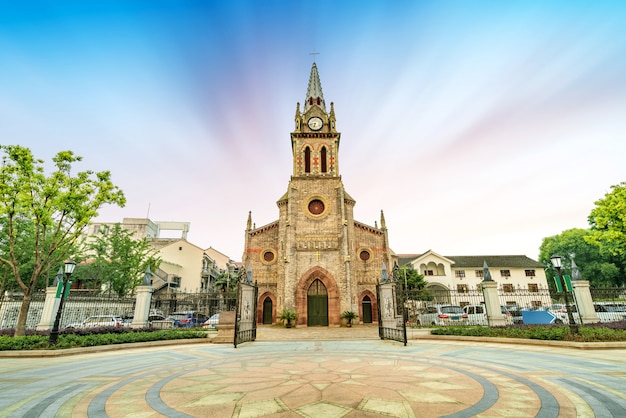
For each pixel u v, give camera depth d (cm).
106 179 2041
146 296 2238
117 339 1705
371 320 3678
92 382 882
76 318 2820
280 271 3553
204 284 5862
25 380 916
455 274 5400
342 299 3294
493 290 2122
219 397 704
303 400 668
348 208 3831
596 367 988
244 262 3834
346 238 3472
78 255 3494
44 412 625
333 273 3409
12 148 1750
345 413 584
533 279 5294
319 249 3494
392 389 750
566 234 5941
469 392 718
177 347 1752
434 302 4322
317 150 4019
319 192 3762
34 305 2572
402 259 6147
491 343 1673
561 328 1619
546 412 583
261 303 3681
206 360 1265
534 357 1196
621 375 873
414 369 1000
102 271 3797
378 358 1242
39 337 1588
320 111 4231
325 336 2292
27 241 2877
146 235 5894
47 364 1213
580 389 732
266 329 2919
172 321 2742
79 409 640
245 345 1820
